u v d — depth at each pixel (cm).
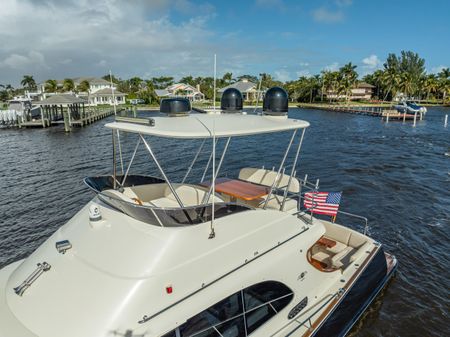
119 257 367
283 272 475
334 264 653
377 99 10700
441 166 2128
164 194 610
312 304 525
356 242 731
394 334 669
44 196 1513
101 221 417
